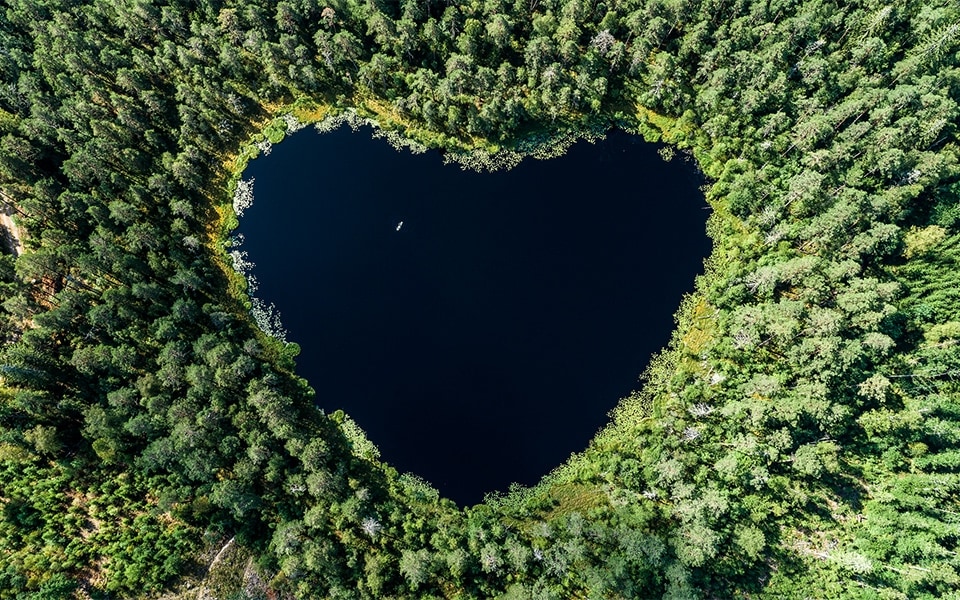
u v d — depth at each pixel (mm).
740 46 113000
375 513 83375
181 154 107688
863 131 100625
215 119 115000
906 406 88125
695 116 113062
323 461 84750
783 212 102625
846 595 78312
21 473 82500
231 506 79938
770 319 90750
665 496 84625
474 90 114938
